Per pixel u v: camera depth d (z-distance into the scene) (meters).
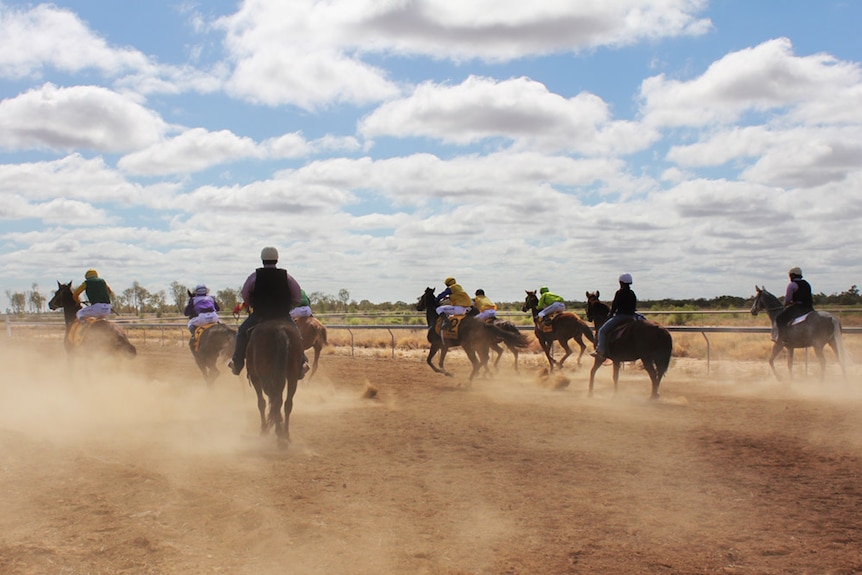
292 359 9.84
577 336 19.22
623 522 6.62
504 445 10.06
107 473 7.89
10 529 6.17
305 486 7.79
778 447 9.76
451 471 8.53
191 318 15.20
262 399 10.36
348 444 10.14
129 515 6.56
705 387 16.33
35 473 7.88
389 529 6.39
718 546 5.99
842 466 8.66
